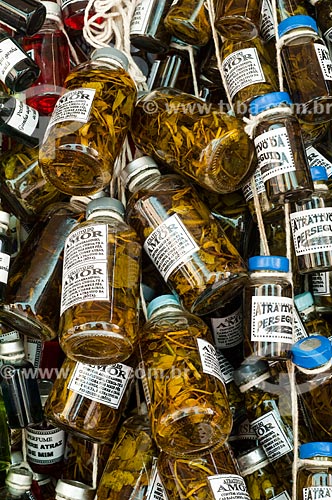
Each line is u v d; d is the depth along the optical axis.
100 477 1.34
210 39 1.50
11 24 1.40
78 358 1.19
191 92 1.54
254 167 1.30
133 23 1.48
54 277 1.30
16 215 1.41
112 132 1.24
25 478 1.27
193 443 1.17
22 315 1.28
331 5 1.52
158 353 1.20
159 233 1.25
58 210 1.37
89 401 1.25
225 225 1.41
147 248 1.27
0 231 1.32
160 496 1.22
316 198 1.35
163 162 1.34
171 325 1.23
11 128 1.35
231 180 1.29
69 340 1.15
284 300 1.28
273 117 1.33
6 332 1.38
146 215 1.27
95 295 1.15
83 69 1.30
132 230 1.25
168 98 1.34
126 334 1.15
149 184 1.31
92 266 1.17
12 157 1.39
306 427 1.35
